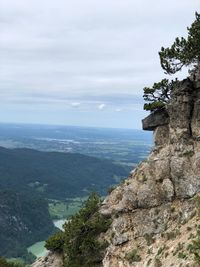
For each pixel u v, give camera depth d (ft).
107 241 181.88
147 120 195.62
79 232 191.83
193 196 159.02
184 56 173.99
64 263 191.83
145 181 176.55
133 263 152.76
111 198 197.77
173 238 145.07
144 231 163.94
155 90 188.14
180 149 171.32
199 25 171.94
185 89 176.14
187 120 174.60
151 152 189.67
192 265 112.47
